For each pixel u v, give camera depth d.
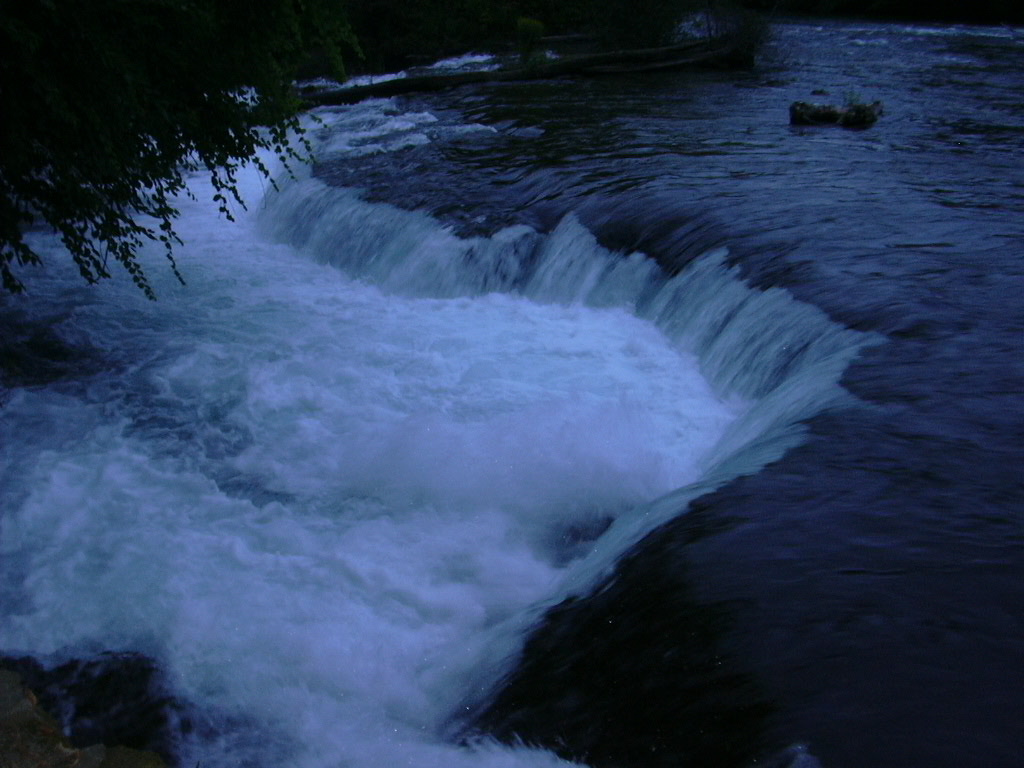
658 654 4.09
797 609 4.10
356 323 10.11
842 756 3.31
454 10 31.23
